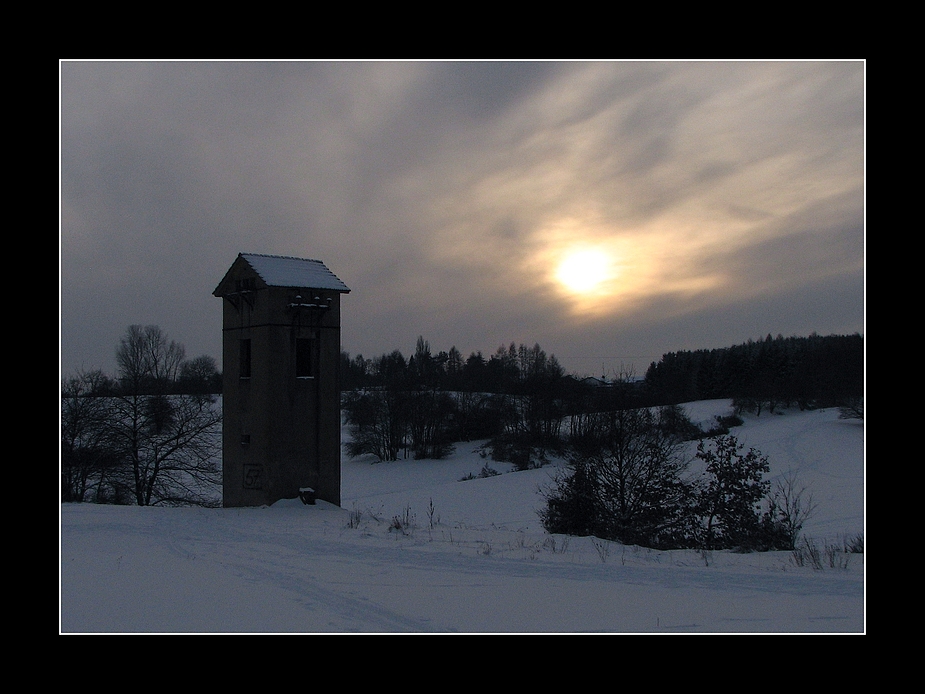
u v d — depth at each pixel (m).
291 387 24.36
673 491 20.47
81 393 36.88
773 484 41.97
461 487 48.69
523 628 8.28
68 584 10.60
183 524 19.48
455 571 12.11
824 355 91.31
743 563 13.00
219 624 8.28
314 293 24.95
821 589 10.33
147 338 38.81
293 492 24.14
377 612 9.00
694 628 8.30
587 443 22.00
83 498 36.88
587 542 16.14
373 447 73.62
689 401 96.88
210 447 38.06
